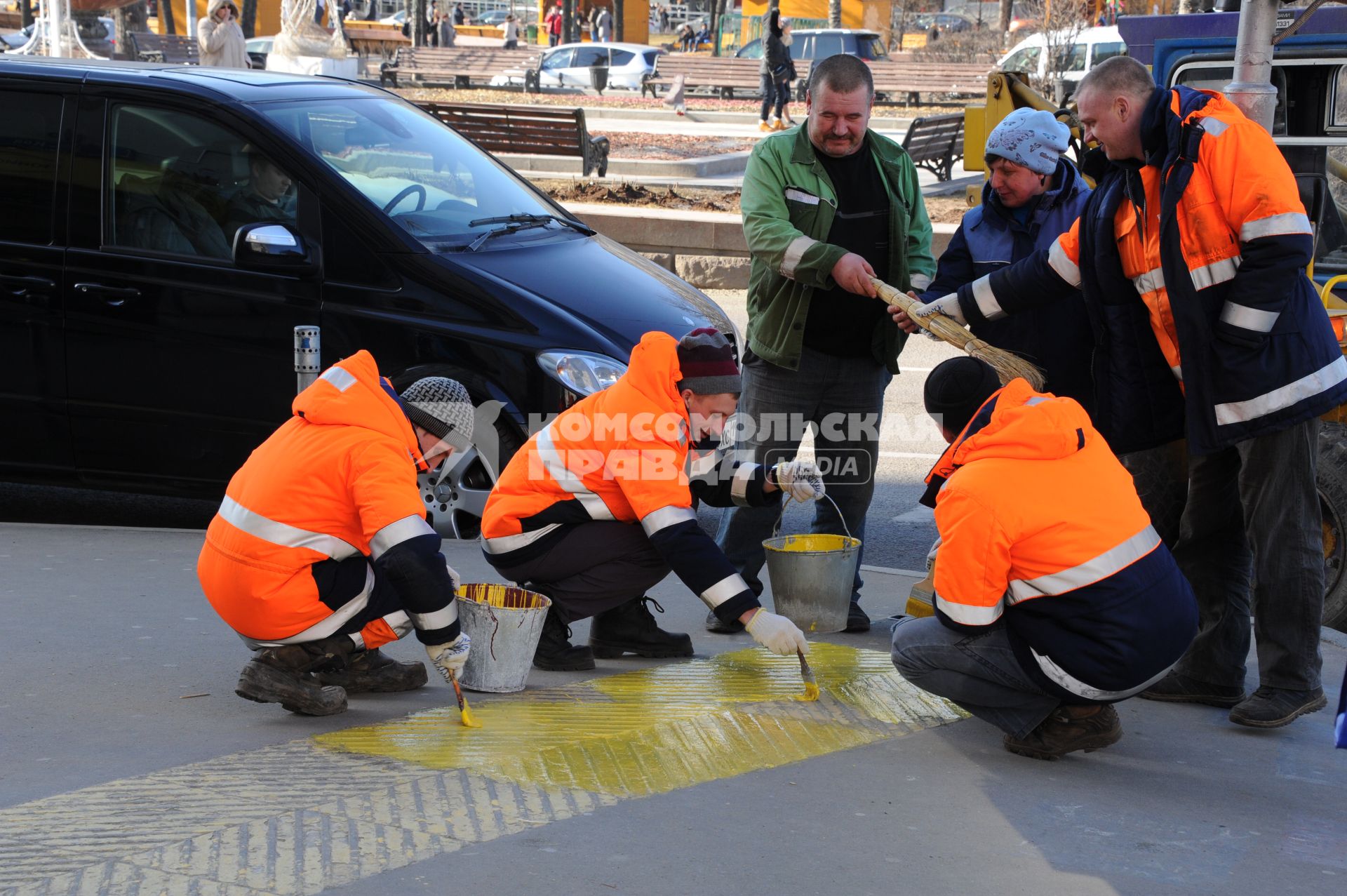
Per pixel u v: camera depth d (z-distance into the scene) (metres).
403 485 3.89
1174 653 3.83
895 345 5.21
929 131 17.88
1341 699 4.23
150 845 3.24
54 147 6.51
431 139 7.17
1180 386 4.46
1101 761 4.05
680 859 3.27
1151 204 4.23
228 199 6.39
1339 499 5.61
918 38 51.19
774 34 25.23
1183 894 3.19
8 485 7.63
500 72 33.38
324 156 6.41
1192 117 4.07
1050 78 22.30
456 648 3.97
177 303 6.32
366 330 6.19
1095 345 4.64
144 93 6.48
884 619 5.52
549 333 6.11
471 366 6.11
